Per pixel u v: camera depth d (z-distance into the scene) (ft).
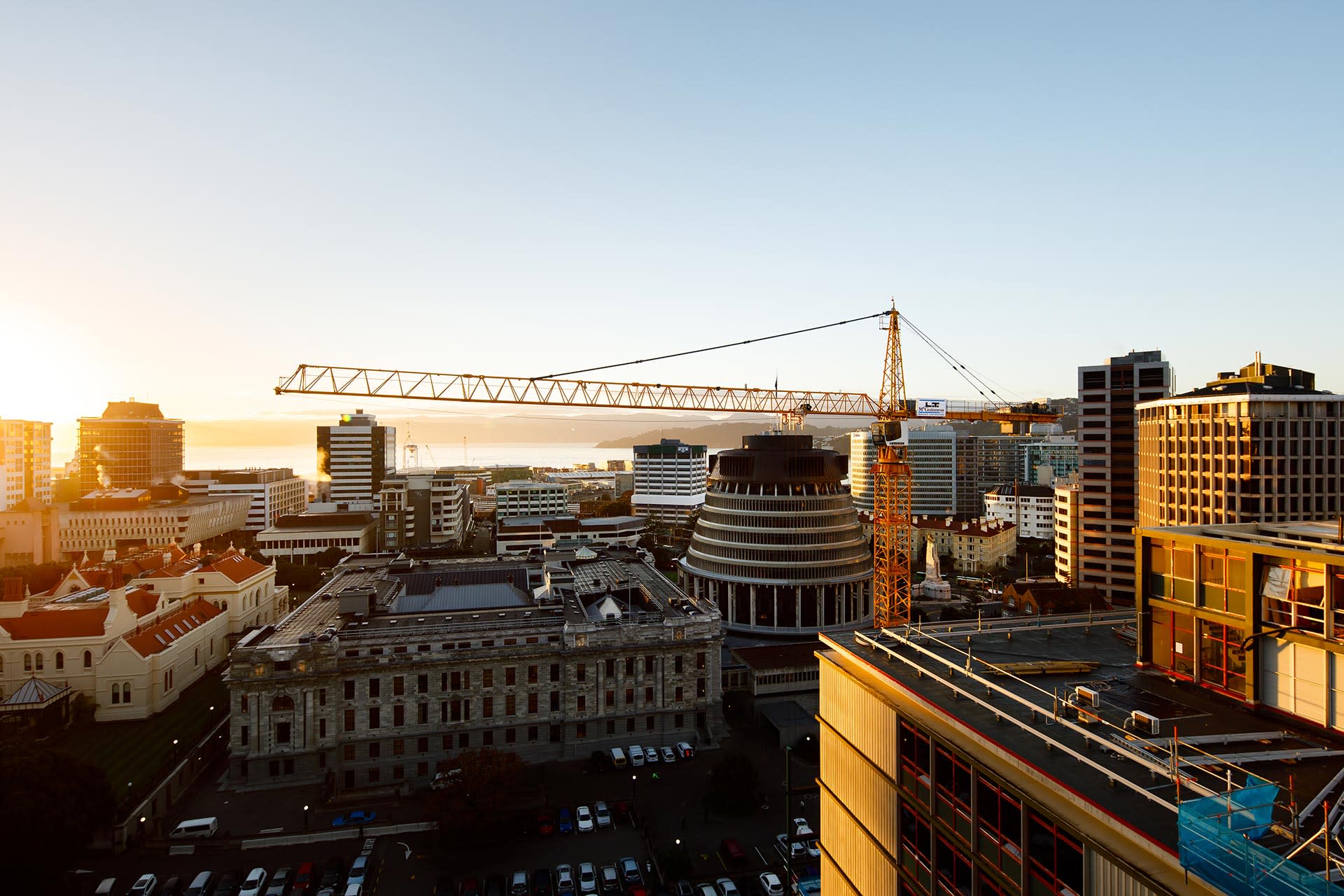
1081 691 125.90
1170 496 492.95
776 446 612.29
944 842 127.54
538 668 375.25
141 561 552.00
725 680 460.14
